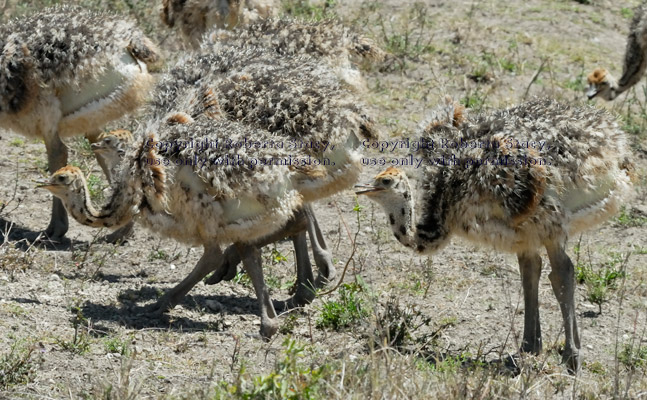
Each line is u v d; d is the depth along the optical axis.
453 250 30.41
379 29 44.56
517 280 28.56
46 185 24.59
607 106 41.72
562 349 24.27
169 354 22.25
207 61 26.48
